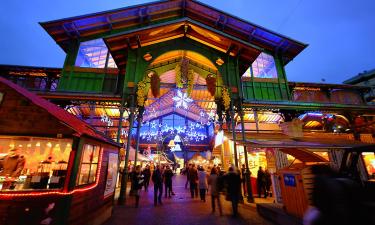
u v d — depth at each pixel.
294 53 15.97
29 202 4.32
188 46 13.62
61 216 4.29
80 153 4.97
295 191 6.01
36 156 5.36
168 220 6.77
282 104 13.66
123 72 13.80
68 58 13.62
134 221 6.66
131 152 17.56
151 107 24.58
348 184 2.53
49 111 4.92
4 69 13.55
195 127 33.47
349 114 14.79
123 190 9.60
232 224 6.31
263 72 15.52
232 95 12.59
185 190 14.80
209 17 15.38
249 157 14.08
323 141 10.45
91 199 5.63
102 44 14.64
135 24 15.22
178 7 15.51
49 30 13.62
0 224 4.14
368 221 2.34
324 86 16.00
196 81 18.94
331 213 2.37
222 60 13.47
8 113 4.89
